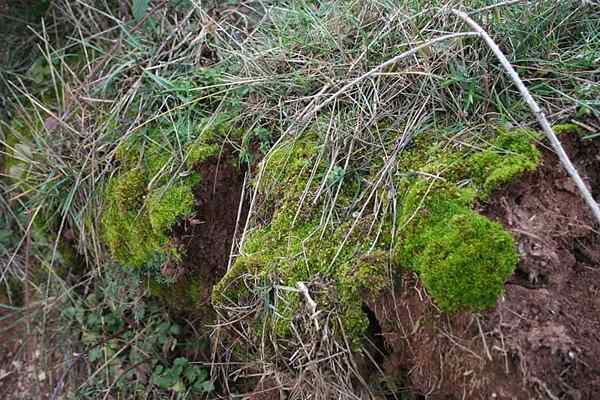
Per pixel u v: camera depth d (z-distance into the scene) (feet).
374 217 5.18
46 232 8.48
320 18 7.08
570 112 5.21
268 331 5.54
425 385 4.87
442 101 5.59
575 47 5.87
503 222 4.72
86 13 9.23
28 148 8.72
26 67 9.66
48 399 8.18
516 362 4.27
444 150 5.26
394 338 5.02
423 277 4.58
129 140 7.18
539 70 5.56
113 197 7.18
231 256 5.91
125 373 7.66
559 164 4.95
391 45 6.19
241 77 6.85
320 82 6.39
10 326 8.61
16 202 8.91
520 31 5.75
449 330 4.59
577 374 4.18
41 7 9.68
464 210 4.71
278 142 6.07
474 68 5.67
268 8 7.91
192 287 7.02
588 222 4.78
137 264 7.18
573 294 4.54
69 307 8.37
